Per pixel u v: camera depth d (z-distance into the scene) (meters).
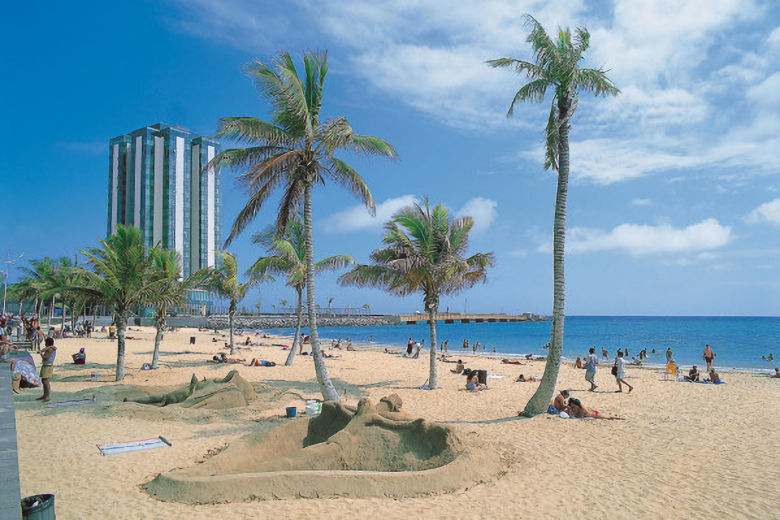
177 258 24.50
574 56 12.45
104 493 7.05
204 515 6.28
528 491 7.37
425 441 8.30
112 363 25.08
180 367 24.02
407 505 6.72
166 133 101.62
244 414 12.66
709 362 25.06
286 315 128.00
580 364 26.84
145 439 10.07
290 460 7.80
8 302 71.06
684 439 10.67
